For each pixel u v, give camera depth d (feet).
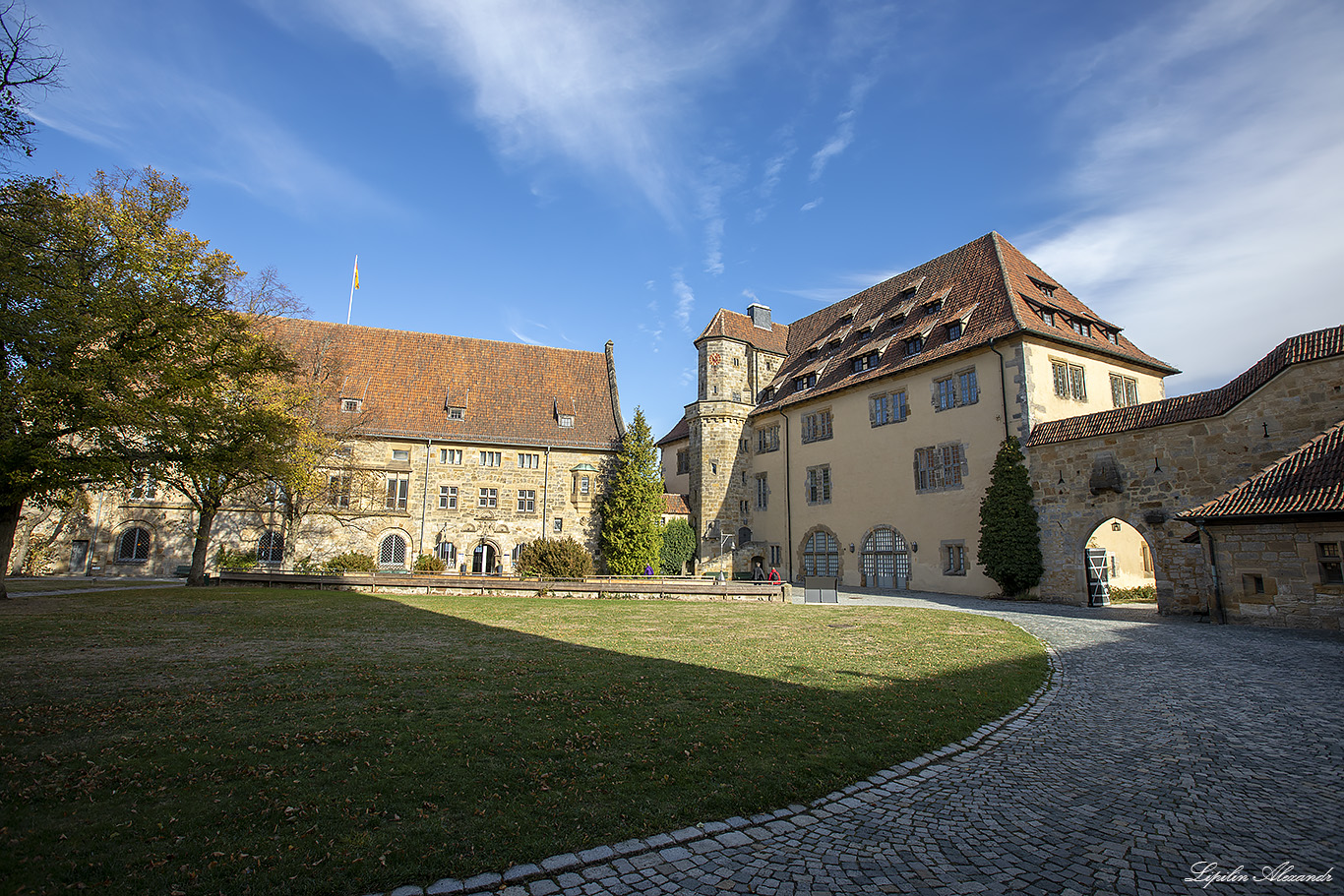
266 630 47.80
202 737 22.15
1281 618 52.95
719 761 20.94
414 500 126.72
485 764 20.08
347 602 71.00
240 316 77.56
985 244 106.22
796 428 125.18
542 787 18.51
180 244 69.72
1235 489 57.31
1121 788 20.08
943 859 15.46
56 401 53.47
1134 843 16.39
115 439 60.75
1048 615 65.46
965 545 90.84
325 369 110.93
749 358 141.08
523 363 146.92
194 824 15.66
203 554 90.99
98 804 16.65
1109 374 96.99
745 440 136.36
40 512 114.93
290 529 106.01
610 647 42.45
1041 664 38.70
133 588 83.66
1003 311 91.20
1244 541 55.47
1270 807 18.58
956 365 93.97
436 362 139.54
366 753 20.79
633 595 84.84
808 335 143.13
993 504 84.58
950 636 48.42
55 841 14.60
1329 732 25.55
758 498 133.59
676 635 48.52
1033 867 15.08
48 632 44.27
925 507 97.45
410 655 38.55
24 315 46.68
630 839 15.88
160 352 64.13
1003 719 27.40
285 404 91.35
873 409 108.27
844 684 32.22
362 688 29.48
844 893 13.83
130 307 59.36
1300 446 57.47
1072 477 76.84
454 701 27.40
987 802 18.95
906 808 18.37
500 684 30.86
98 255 61.72
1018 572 80.79
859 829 16.98
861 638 47.19
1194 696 31.27
